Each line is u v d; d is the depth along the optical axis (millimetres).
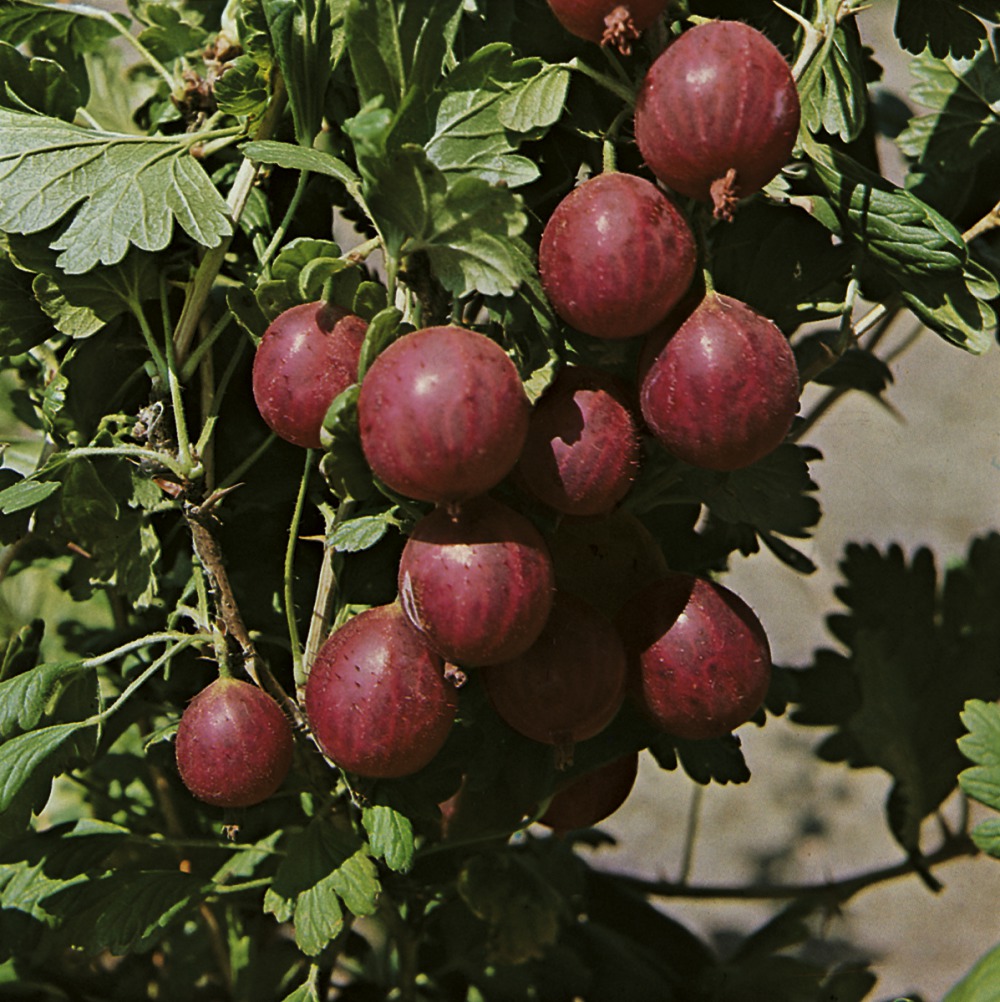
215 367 550
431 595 479
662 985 632
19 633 570
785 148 483
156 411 525
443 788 536
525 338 496
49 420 543
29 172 516
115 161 521
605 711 502
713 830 1057
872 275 560
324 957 593
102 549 542
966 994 533
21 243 521
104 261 510
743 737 1130
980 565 659
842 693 649
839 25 523
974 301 523
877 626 655
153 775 616
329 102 541
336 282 501
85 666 527
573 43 532
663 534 570
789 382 486
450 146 495
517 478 499
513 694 500
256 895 602
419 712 494
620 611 515
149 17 583
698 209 508
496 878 601
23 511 559
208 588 540
